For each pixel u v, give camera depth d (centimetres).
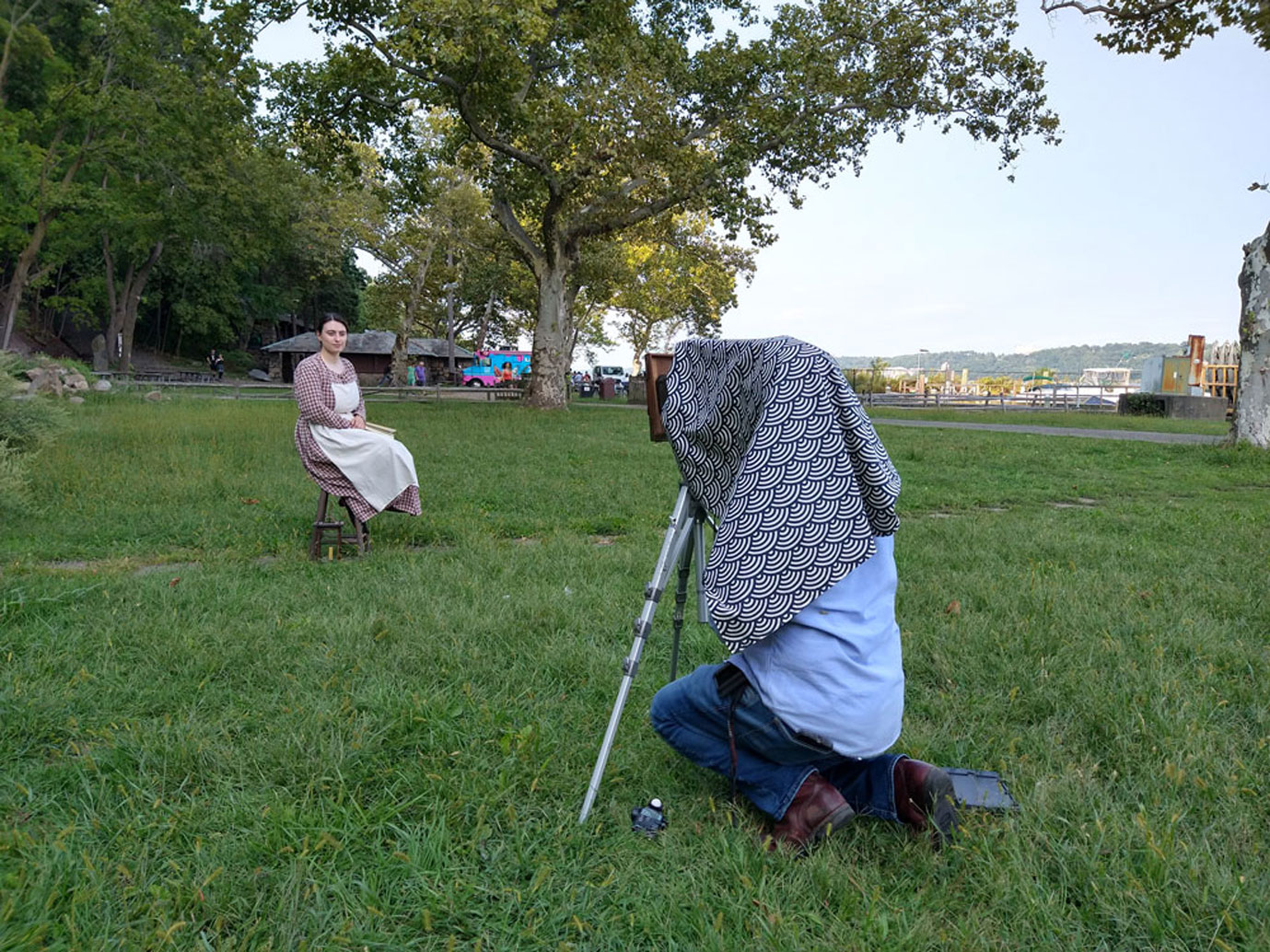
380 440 627
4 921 207
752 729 257
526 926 220
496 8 1769
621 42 2130
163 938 208
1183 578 559
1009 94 2236
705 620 257
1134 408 3053
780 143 2186
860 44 2252
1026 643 424
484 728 320
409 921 223
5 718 321
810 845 253
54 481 897
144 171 3462
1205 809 271
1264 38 1485
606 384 4194
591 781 274
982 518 816
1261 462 1379
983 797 271
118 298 5331
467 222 3856
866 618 245
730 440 260
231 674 381
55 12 3653
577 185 2319
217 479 946
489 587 524
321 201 4172
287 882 229
